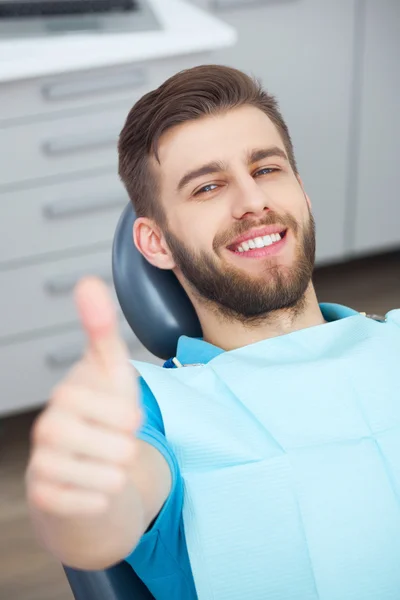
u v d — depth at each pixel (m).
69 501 0.53
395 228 2.83
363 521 0.97
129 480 0.74
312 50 2.51
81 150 2.05
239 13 2.40
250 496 0.95
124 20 2.11
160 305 1.29
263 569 0.94
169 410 0.98
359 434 1.01
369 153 2.69
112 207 2.12
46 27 2.07
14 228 2.07
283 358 1.11
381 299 2.78
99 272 2.17
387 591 0.96
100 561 0.69
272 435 1.00
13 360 2.18
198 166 1.19
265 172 1.22
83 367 0.55
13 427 2.29
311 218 1.24
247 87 1.23
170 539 0.95
